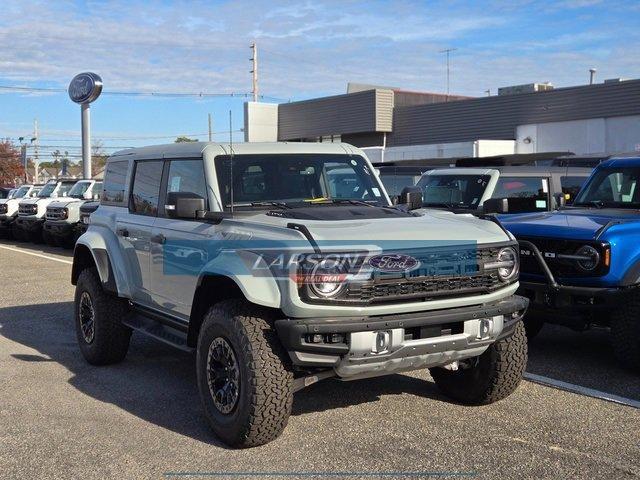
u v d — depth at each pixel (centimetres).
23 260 1708
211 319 492
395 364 465
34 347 781
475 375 550
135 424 532
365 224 495
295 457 464
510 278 504
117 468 453
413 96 4041
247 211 545
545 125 3167
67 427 527
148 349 771
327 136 4066
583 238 655
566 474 435
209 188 553
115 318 678
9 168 7625
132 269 650
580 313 658
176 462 460
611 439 490
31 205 2177
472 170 1048
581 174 1056
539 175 1020
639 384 619
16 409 568
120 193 695
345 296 443
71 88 2880
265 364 458
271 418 463
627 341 629
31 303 1066
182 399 592
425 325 462
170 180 607
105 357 688
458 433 504
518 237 704
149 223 618
